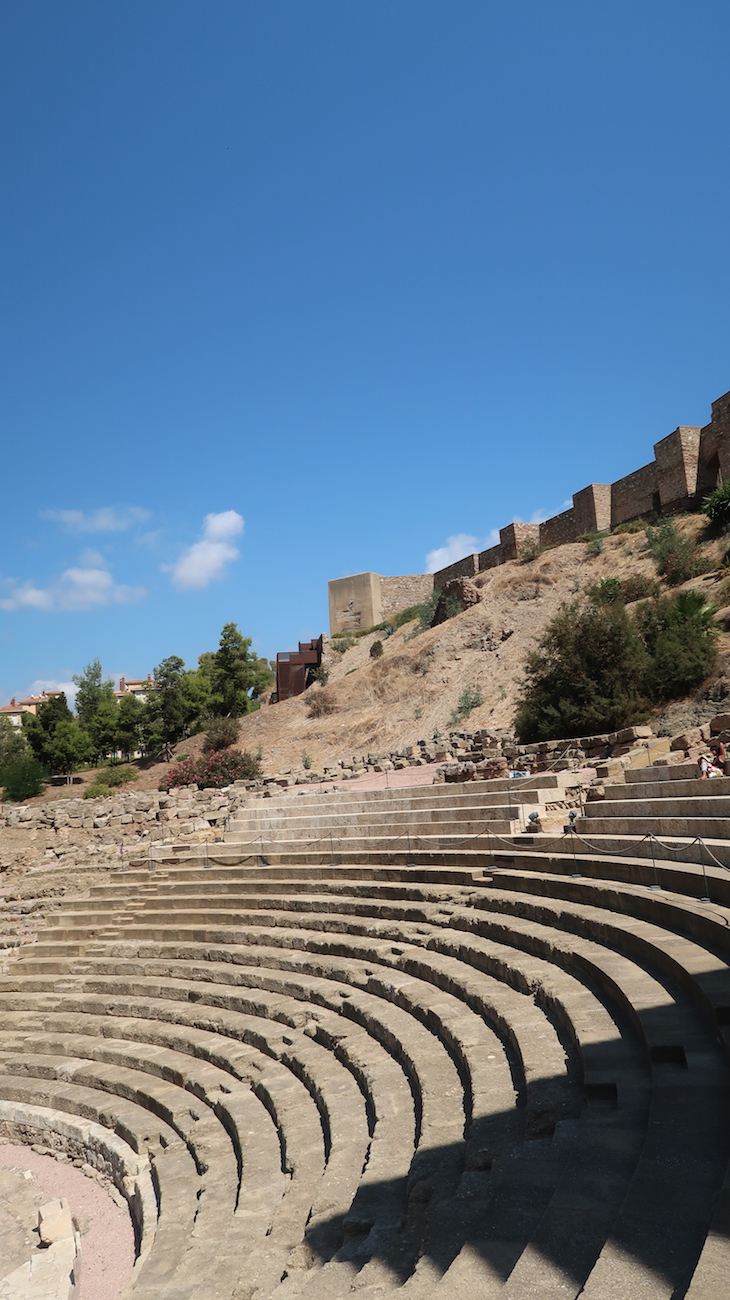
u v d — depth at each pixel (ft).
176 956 58.75
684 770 44.91
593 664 79.00
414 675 147.74
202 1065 44.11
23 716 217.15
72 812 84.94
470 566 188.34
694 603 79.46
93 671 263.29
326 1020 40.55
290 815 78.18
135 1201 35.35
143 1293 23.97
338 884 57.00
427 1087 27.43
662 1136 16.49
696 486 132.77
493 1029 30.22
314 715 157.79
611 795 49.57
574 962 31.24
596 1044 23.39
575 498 159.33
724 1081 18.80
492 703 122.21
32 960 64.59
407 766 99.19
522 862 46.65
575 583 138.10
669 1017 22.76
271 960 51.34
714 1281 10.91
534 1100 21.91
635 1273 12.25
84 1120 44.52
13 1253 33.71
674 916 30.22
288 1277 21.09
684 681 74.02
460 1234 17.61
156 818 84.12
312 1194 26.48
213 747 159.12
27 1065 50.24
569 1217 14.98
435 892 48.78
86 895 73.26
